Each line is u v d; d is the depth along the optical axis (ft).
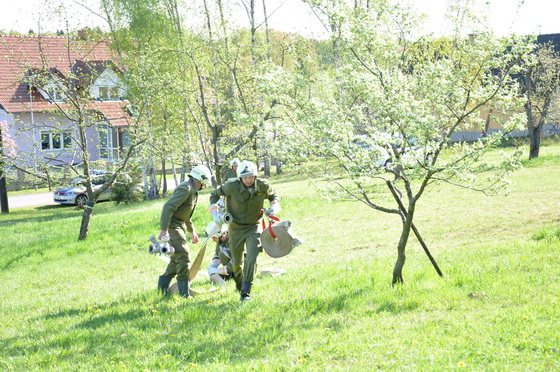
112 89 107.04
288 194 86.84
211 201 27.48
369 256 42.70
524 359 16.01
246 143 50.49
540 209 52.70
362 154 24.43
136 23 100.94
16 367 19.84
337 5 27.22
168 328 23.40
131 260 49.78
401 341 18.56
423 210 60.23
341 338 19.51
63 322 26.91
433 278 28.53
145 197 125.90
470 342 17.81
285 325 22.12
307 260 44.21
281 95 25.98
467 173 24.59
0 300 38.01
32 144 65.67
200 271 38.17
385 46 27.48
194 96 69.05
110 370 18.40
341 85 27.73
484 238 44.11
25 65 62.03
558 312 20.12
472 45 25.39
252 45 61.67
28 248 57.98
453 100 25.44
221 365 17.84
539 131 95.40
